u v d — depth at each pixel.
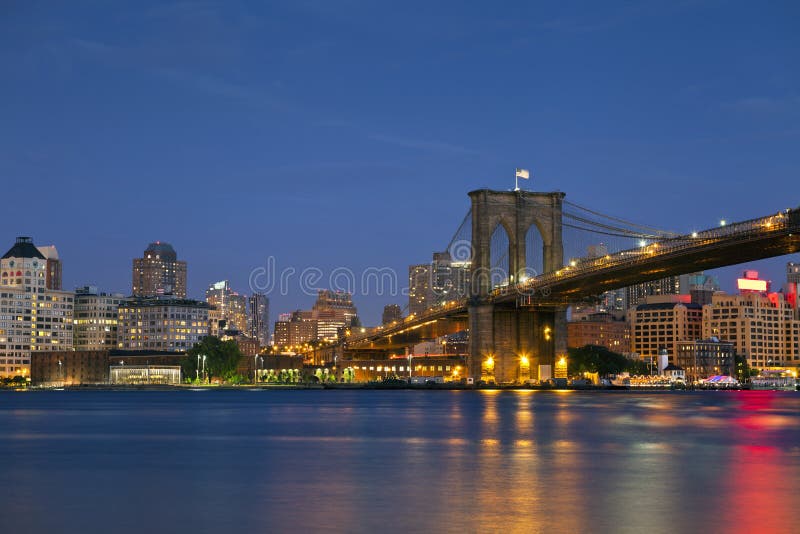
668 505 41.50
